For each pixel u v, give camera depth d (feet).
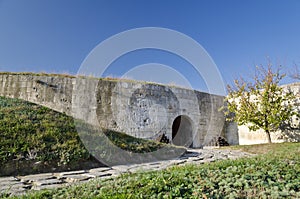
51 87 41.24
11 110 30.60
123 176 14.94
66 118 31.68
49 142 24.47
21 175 19.48
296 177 12.44
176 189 10.08
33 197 11.30
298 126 39.06
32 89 41.37
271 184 11.16
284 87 40.91
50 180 17.69
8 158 20.75
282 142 38.99
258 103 39.68
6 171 19.54
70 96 41.19
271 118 37.88
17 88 41.73
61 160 22.26
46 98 40.81
